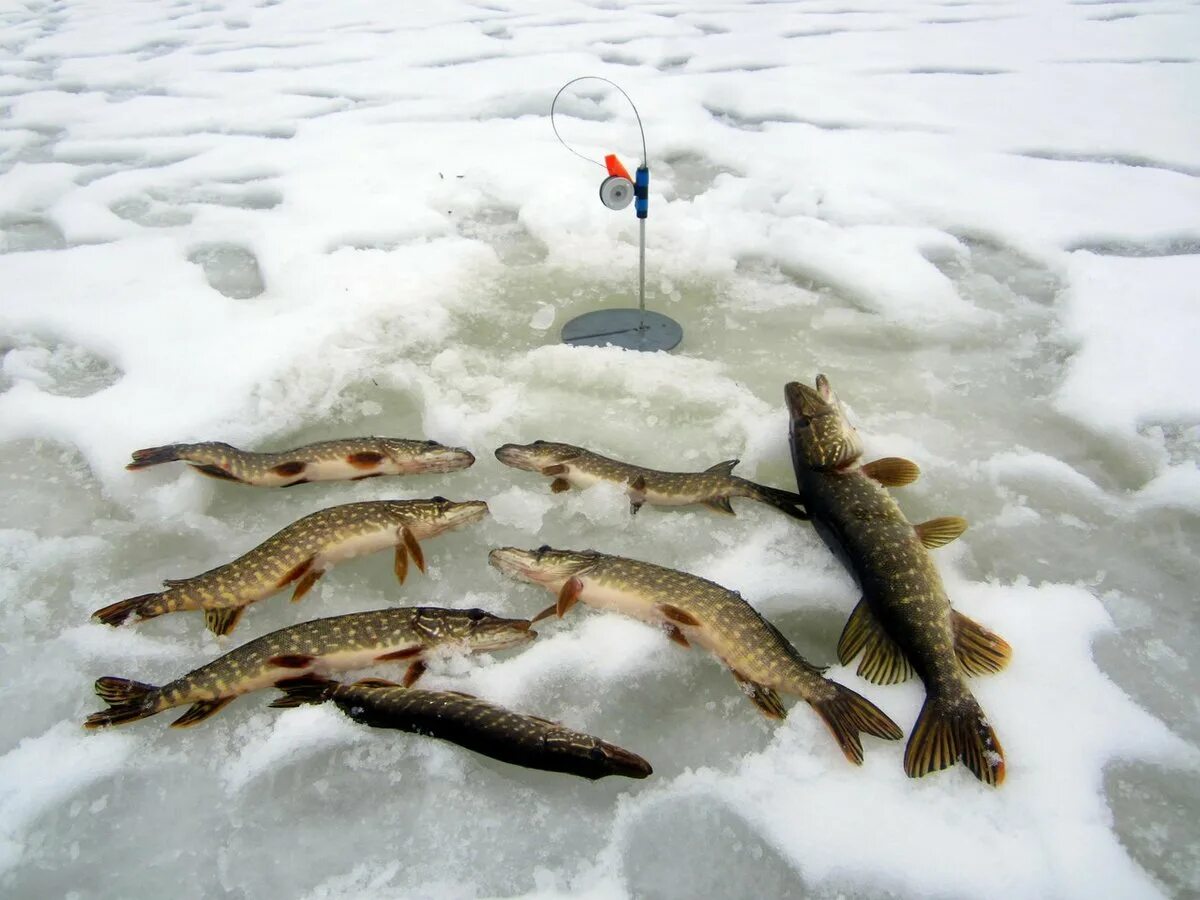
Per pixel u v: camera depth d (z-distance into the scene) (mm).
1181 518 1141
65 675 1000
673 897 818
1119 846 826
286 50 3428
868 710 905
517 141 2354
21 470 1283
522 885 826
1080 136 2223
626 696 974
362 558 1134
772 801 869
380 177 2148
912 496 1188
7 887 841
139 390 1396
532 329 1575
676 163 2258
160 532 1173
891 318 1567
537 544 1145
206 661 1015
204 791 904
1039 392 1383
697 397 1375
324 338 1507
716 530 1152
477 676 980
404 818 878
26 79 3160
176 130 2598
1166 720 923
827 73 2826
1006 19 3404
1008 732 907
